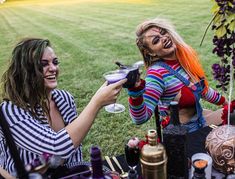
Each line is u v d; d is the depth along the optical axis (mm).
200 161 1557
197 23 11328
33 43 1903
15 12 24141
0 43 12133
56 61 1974
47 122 1957
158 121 2266
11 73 1882
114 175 1699
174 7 16484
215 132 1728
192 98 2383
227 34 1704
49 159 1429
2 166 1989
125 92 5367
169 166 1601
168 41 2365
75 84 6234
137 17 15008
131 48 8992
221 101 2684
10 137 1358
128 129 4270
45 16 19812
